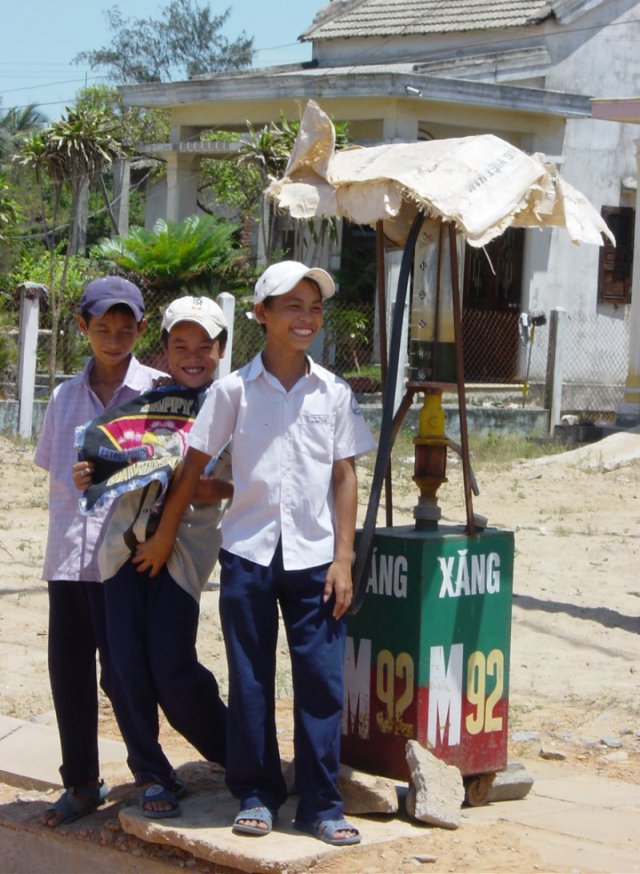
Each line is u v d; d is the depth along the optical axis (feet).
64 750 14.48
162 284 57.82
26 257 66.44
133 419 13.64
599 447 50.96
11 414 47.47
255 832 12.90
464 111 60.70
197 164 69.05
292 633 13.10
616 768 18.43
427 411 14.85
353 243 62.34
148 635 13.53
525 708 21.35
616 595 29.19
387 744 14.38
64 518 14.10
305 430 13.08
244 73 75.56
